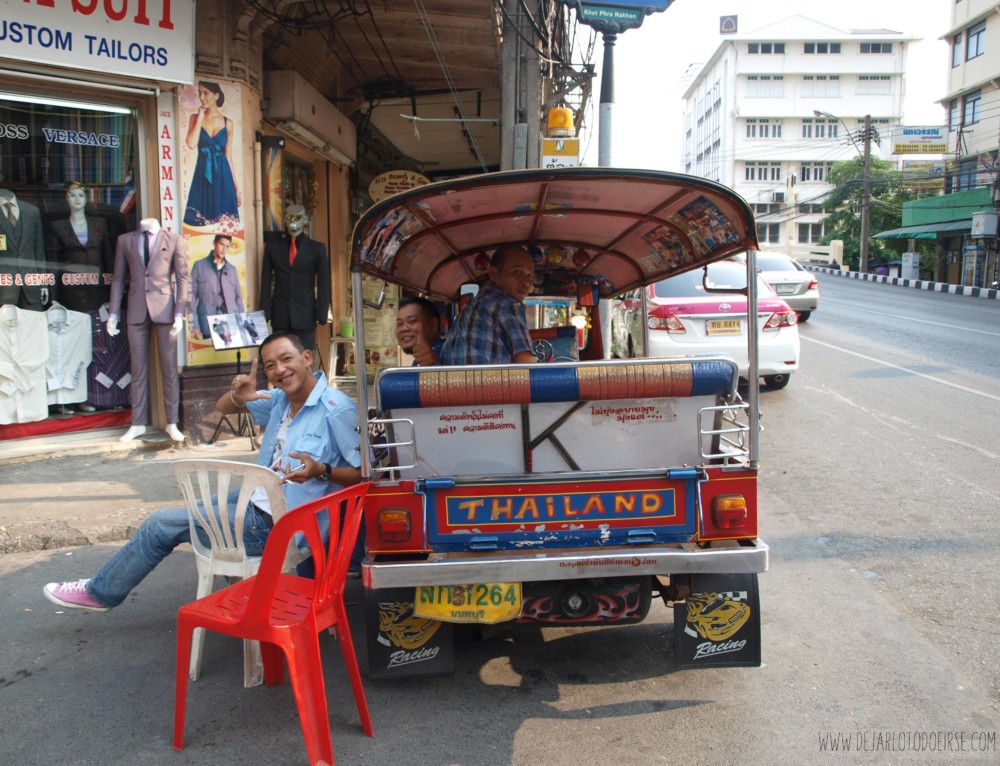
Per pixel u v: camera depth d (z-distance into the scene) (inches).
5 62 273.0
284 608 124.2
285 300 336.5
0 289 282.4
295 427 155.0
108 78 289.7
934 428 329.4
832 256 1868.8
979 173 1476.4
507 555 131.7
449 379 132.6
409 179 437.4
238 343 309.1
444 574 127.7
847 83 2736.2
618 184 132.0
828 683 144.9
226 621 119.6
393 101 512.4
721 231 145.6
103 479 264.8
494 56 449.4
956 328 665.6
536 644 162.6
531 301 215.0
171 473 271.1
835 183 1977.1
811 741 126.9
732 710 136.3
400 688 145.3
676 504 134.8
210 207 313.4
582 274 214.4
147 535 154.6
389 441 136.8
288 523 115.1
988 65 1498.5
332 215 460.4
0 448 287.7
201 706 139.2
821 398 391.2
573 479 133.7
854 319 739.4
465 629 168.6
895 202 1831.9
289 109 354.3
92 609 158.9
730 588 138.4
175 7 293.3
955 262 1478.8
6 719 135.0
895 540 214.1
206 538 154.1
